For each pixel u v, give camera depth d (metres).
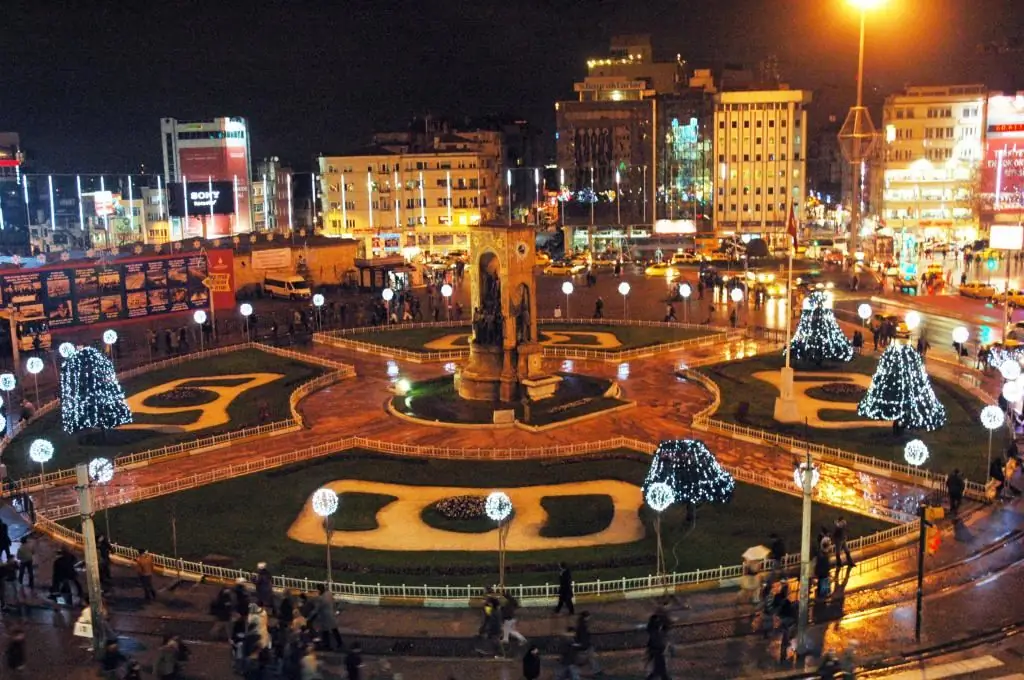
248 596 37.94
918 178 179.38
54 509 50.88
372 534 47.50
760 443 60.34
